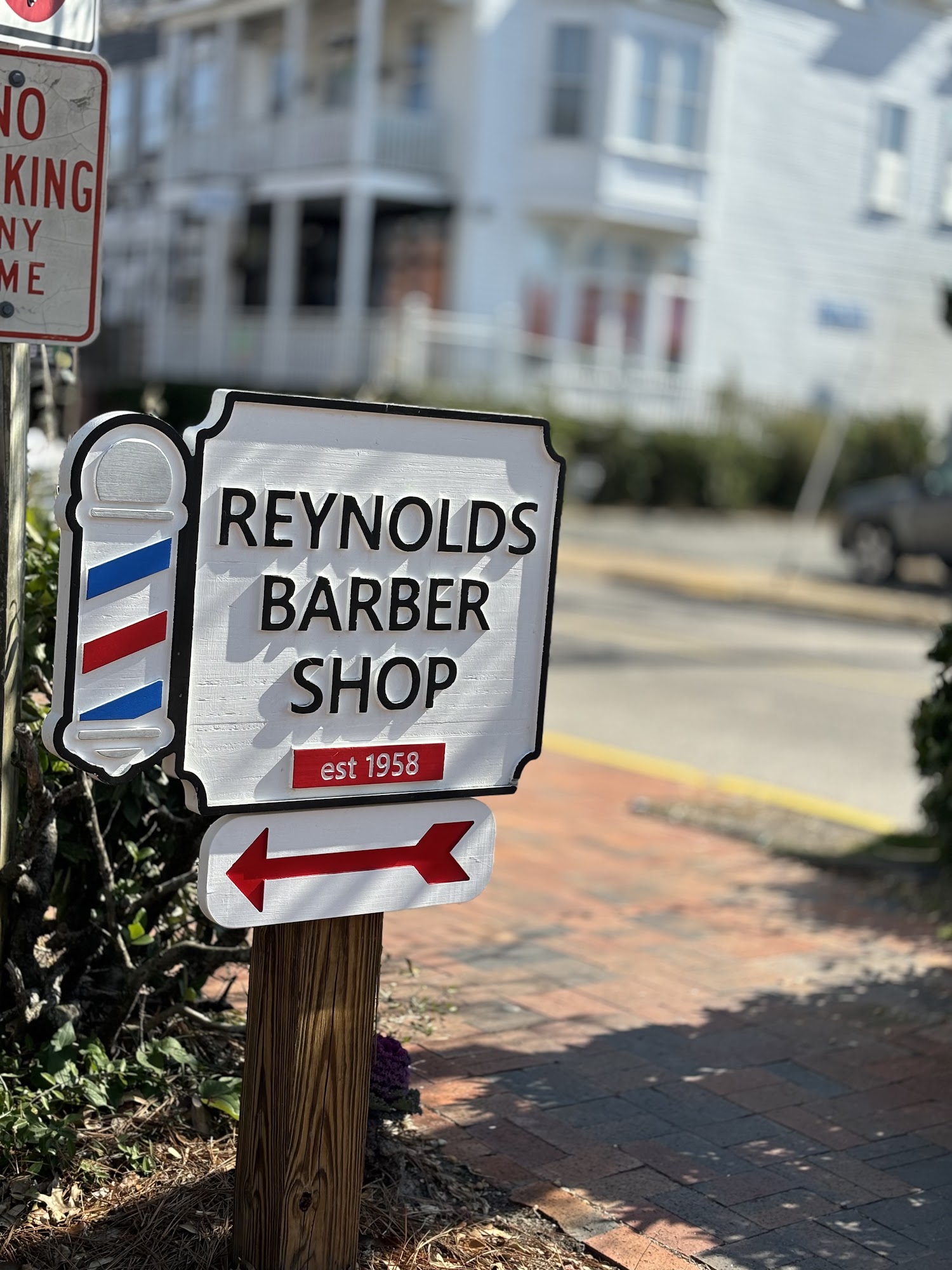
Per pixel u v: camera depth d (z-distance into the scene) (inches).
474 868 127.8
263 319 1011.3
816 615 686.5
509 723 128.0
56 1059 141.9
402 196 967.0
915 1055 188.2
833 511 1104.8
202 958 162.7
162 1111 147.3
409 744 122.6
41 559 163.6
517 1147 154.9
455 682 124.6
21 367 137.8
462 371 962.1
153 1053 149.3
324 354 975.0
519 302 1010.7
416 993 195.5
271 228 1086.4
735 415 1069.1
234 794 114.9
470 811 127.0
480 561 124.6
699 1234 140.9
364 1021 123.6
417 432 120.0
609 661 511.5
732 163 1045.2
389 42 1007.0
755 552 893.8
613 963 214.1
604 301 1040.2
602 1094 169.8
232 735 114.3
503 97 978.1
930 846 287.9
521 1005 195.0
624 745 384.5
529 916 233.1
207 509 111.7
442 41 980.6
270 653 115.3
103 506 107.7
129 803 150.7
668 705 440.8
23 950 144.1
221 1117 148.0
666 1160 155.4
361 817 121.5
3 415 136.1
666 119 1001.5
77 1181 136.3
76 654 108.0
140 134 890.7
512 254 1002.1
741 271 1075.9
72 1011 146.9
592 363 1019.3
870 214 1061.8
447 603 123.3
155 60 802.8
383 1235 133.6
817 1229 143.6
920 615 673.6
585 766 350.9
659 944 224.2
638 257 1045.2
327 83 1035.9
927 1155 161.6
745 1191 150.1
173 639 111.3
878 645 603.8
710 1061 181.8
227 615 113.3
